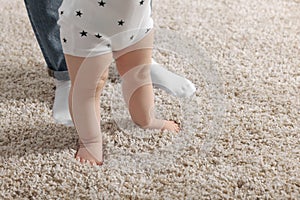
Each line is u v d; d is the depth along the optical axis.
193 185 1.28
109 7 1.20
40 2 1.48
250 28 1.93
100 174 1.32
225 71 1.69
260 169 1.33
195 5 2.09
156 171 1.33
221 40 1.86
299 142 1.42
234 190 1.27
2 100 1.59
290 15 2.03
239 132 1.45
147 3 1.25
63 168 1.34
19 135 1.45
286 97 1.58
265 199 1.25
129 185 1.29
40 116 1.52
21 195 1.27
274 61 1.75
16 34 1.92
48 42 1.55
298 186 1.29
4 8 2.10
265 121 1.49
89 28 1.23
